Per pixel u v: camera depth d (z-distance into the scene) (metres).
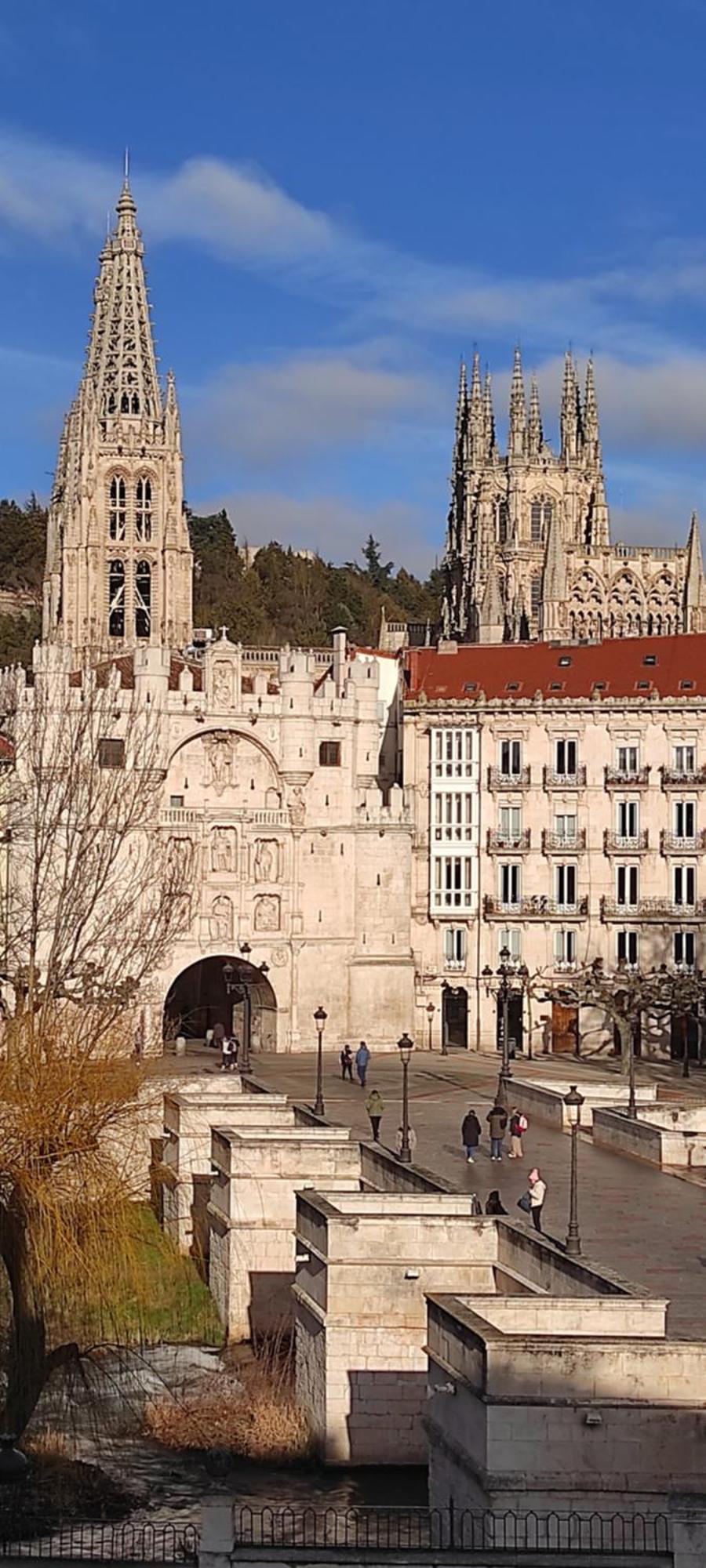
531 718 156.50
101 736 117.62
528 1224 66.94
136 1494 56.84
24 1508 53.72
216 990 162.38
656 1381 45.69
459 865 157.62
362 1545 44.44
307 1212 63.00
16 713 141.62
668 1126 93.69
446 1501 48.50
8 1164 65.44
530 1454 45.12
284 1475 59.38
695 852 152.88
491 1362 45.72
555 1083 111.19
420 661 164.88
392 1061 147.62
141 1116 89.69
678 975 148.50
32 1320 61.53
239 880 152.12
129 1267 68.19
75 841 111.94
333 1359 59.41
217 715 151.75
